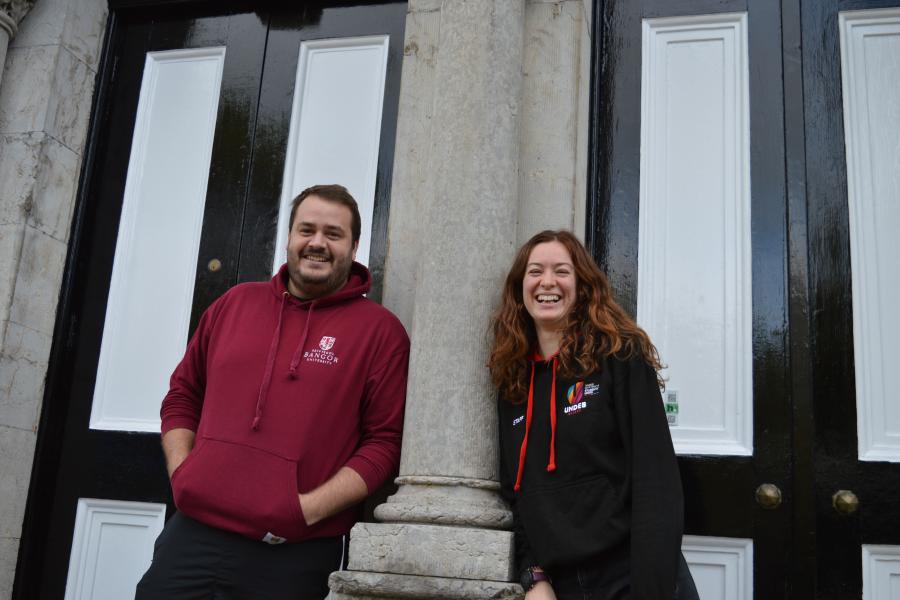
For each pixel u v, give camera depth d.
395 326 2.35
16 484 2.84
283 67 3.14
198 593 2.08
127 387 2.98
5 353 2.82
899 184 2.58
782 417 2.46
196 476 2.10
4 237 2.91
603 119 2.80
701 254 2.64
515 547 2.06
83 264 3.11
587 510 1.92
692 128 2.74
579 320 2.11
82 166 3.17
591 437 1.96
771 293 2.55
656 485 1.82
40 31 3.11
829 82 2.67
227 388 2.21
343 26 3.12
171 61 3.26
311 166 3.02
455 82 2.42
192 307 2.98
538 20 2.62
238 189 3.05
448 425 2.17
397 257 2.61
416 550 2.04
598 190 2.75
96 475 2.91
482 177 2.32
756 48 2.73
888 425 2.42
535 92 2.57
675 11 2.83
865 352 2.48
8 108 3.05
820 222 2.58
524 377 2.15
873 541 2.34
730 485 2.44
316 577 2.15
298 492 2.10
